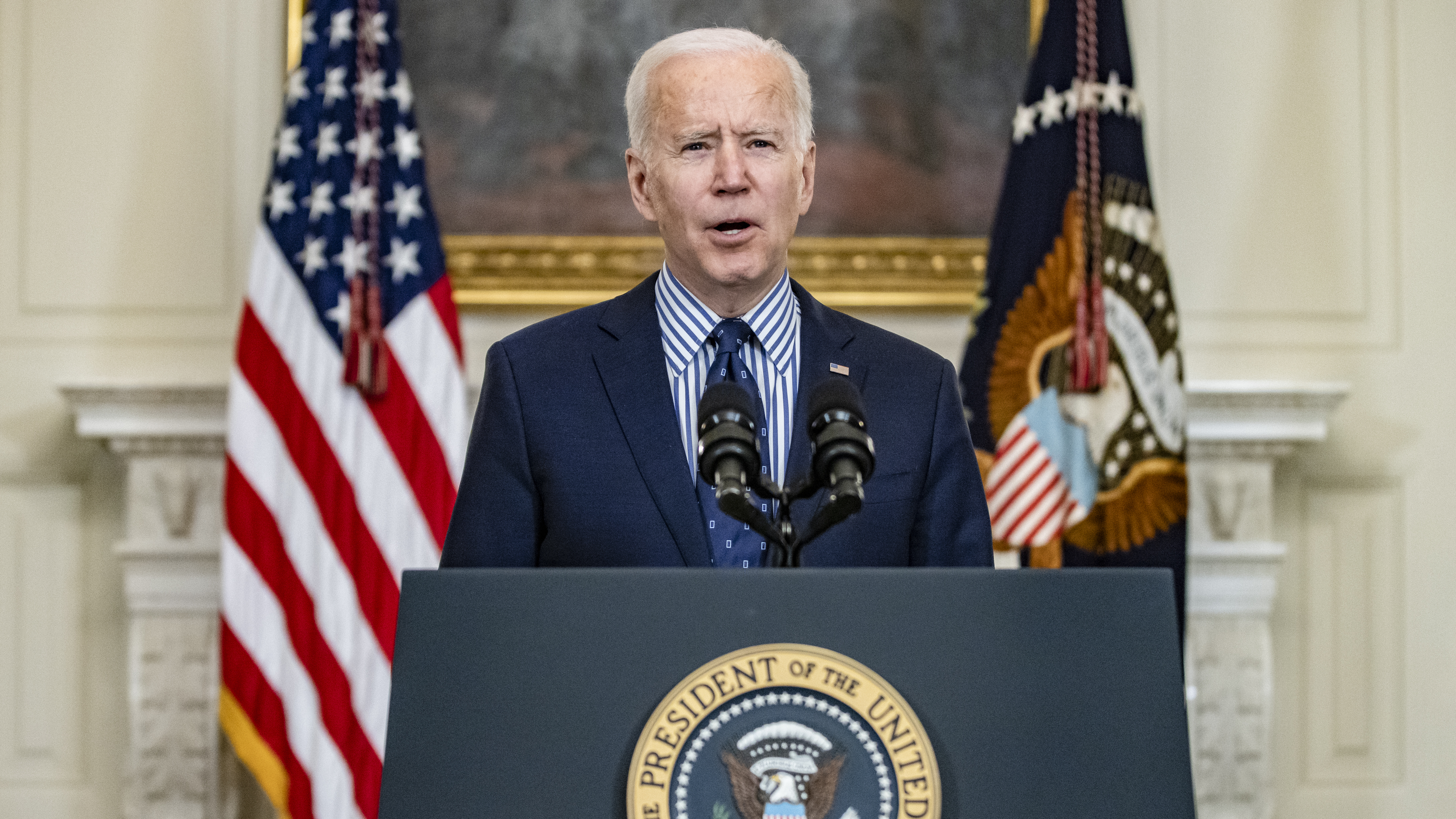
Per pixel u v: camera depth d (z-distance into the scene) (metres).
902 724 2.62
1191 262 10.25
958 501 4.23
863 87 10.08
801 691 2.64
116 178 10.05
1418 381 10.21
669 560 3.89
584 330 4.32
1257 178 10.29
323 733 8.47
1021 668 2.67
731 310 4.20
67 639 9.78
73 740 9.72
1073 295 9.05
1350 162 10.31
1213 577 9.56
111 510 9.86
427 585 2.72
